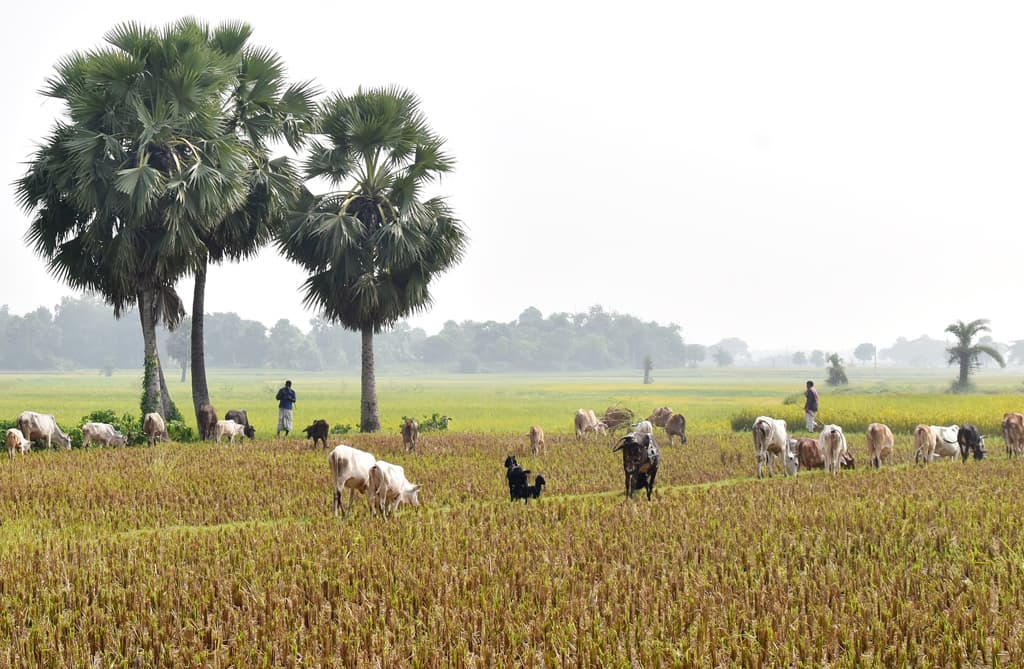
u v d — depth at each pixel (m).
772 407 37.56
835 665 7.23
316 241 30.25
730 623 8.19
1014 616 8.33
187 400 59.78
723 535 11.86
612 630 7.88
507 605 8.62
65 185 25.02
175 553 11.16
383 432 32.03
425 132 31.86
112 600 9.04
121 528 13.68
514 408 53.16
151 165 26.28
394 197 30.86
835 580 9.47
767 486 16.73
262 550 11.18
